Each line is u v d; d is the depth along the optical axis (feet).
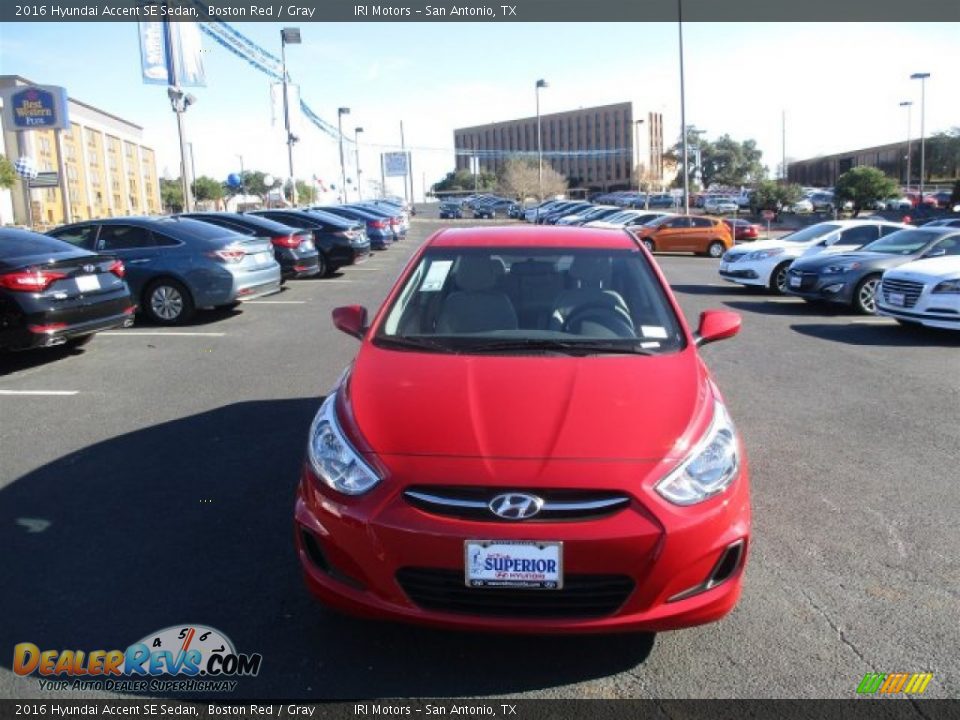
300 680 9.93
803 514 14.90
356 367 12.40
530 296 14.30
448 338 13.29
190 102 69.77
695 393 11.44
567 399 10.95
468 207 228.84
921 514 14.90
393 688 9.78
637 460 9.79
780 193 159.02
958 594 11.93
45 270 25.50
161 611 11.48
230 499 15.48
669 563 9.38
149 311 35.99
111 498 15.57
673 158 339.16
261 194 226.79
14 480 16.55
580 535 9.22
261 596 11.89
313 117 115.65
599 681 9.90
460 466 9.68
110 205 194.70
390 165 259.39
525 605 9.47
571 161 418.51
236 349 30.30
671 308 14.05
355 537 9.65
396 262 74.90
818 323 37.91
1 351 26.53
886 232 49.49
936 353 30.22
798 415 21.57
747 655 10.41
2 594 11.95
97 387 24.30
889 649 10.52
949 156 203.72
